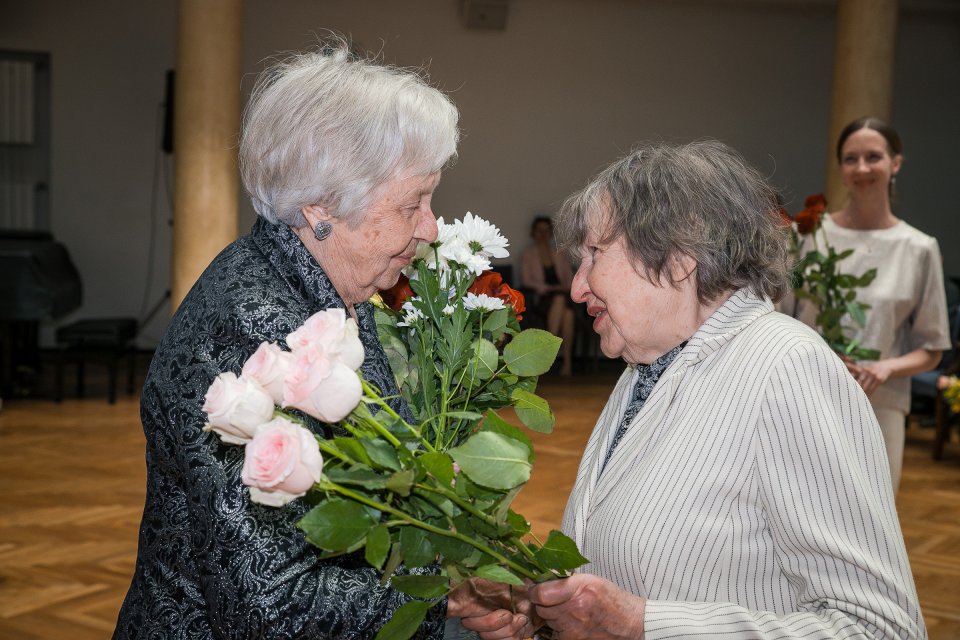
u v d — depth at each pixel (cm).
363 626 117
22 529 464
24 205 1111
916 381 762
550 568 118
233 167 763
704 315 147
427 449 116
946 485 614
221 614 116
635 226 142
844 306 304
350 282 137
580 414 805
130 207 1131
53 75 1107
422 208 139
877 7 766
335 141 128
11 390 840
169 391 123
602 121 1192
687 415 140
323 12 1136
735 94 1209
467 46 1163
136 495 529
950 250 1255
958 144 1245
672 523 134
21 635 338
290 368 98
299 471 94
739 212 143
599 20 1180
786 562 131
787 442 130
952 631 357
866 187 324
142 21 1116
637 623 127
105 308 1138
